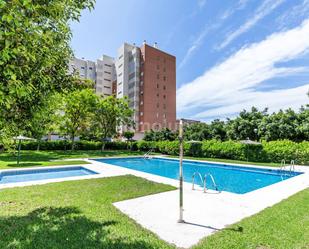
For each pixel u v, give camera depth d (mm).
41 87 3709
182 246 3688
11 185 8117
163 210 5566
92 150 32094
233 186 11688
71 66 5109
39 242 3637
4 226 4270
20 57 2785
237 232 4199
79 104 26828
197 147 22812
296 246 3643
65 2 3371
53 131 28109
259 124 23234
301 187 8695
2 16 2254
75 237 3836
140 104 48562
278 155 16875
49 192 7020
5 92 2656
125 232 4102
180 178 4902
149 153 26562
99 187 7809
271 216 5082
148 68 48469
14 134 3941
